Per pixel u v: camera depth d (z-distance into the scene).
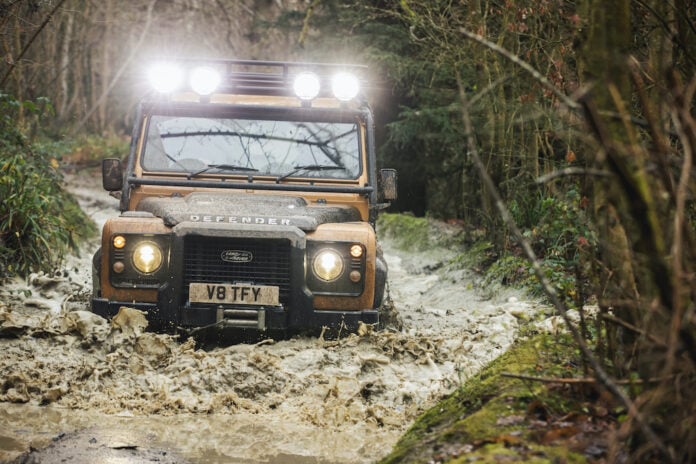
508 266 9.80
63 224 11.03
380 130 17.33
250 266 6.86
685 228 3.08
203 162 7.68
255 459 4.63
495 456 3.31
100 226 14.49
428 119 15.05
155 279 6.82
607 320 3.49
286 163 7.67
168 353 6.23
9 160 10.02
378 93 16.67
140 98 7.86
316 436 5.08
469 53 11.57
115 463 4.41
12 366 5.93
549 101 8.97
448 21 12.27
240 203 7.20
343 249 6.86
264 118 7.80
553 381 3.50
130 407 5.49
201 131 7.75
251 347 6.50
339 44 15.75
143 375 5.95
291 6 22.36
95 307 6.83
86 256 11.39
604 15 3.28
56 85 23.34
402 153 17.11
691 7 4.98
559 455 3.28
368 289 6.85
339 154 7.72
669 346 2.81
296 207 7.20
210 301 6.76
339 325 6.81
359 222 7.42
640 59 5.51
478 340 7.10
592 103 3.07
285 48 25.19
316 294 6.83
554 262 8.40
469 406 4.17
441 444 3.72
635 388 3.37
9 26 11.37
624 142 3.10
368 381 5.94
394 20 16.58
